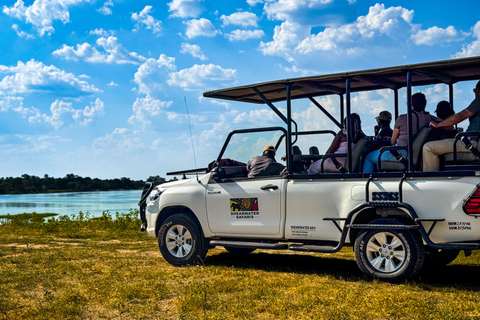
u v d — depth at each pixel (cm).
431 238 581
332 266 747
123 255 892
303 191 670
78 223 1605
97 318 475
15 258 838
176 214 775
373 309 479
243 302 510
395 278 591
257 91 738
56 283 621
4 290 588
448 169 583
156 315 483
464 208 561
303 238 670
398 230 592
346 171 690
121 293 552
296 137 786
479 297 524
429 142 620
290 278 636
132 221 1598
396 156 643
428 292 551
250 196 712
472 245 558
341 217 638
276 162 741
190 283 605
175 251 775
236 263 777
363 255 615
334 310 475
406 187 596
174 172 839
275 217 692
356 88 782
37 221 1791
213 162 786
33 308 503
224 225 734
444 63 582
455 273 677
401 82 737
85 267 741
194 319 453
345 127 745
